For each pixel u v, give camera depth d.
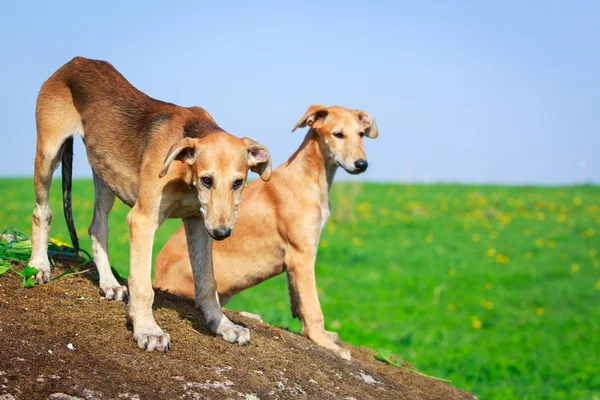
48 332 4.55
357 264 17.16
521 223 23.62
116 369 4.30
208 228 4.48
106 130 5.36
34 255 5.48
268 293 14.23
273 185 7.05
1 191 24.97
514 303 14.59
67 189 5.95
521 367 10.35
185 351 4.79
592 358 11.08
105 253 5.68
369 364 6.62
